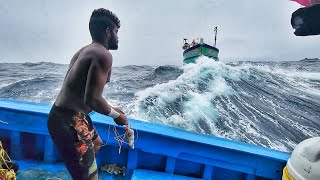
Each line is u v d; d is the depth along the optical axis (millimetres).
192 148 2838
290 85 15297
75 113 1993
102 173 2998
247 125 8336
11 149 2988
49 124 2043
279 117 9594
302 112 10586
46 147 3018
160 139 2852
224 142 2939
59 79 16594
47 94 11617
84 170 2068
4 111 2904
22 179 2705
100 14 1989
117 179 2916
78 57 1972
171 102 9773
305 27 1285
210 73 15406
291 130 8453
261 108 10453
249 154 2758
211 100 10453
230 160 2807
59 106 2012
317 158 1913
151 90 11547
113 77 20406
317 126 9094
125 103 9672
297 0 1276
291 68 23250
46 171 2873
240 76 15586
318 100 12539
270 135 7836
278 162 2730
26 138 3057
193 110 9000
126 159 3104
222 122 8336
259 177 2881
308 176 1916
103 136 2908
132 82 16141
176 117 8281
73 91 1969
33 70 25969
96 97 1854
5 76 18812
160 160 3027
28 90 12438
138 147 2873
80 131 2014
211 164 2840
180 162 2984
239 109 9852
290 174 2082
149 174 2871
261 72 17641
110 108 1979
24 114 2895
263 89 13719
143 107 9133
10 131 3010
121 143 2777
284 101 11992
